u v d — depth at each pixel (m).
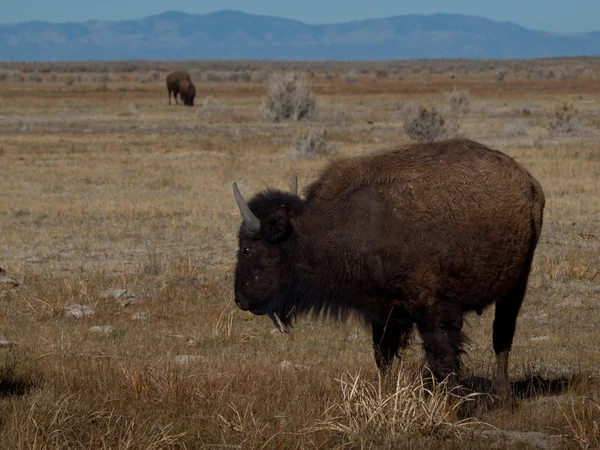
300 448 22.28
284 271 27.89
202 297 46.41
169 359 31.67
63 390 27.09
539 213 27.89
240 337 38.94
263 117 175.00
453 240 25.78
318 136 111.94
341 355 35.62
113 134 143.75
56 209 73.31
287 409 25.11
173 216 70.56
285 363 33.16
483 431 24.09
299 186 83.81
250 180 88.75
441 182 26.09
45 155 112.19
